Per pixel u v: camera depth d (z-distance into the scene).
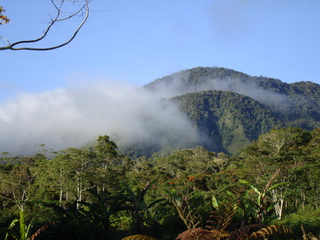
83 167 32.62
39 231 6.55
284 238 6.33
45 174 33.09
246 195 7.34
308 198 18.17
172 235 7.75
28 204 19.17
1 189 33.44
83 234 7.46
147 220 8.59
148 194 24.06
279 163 21.36
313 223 7.36
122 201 8.98
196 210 7.04
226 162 49.88
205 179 28.11
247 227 4.95
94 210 8.53
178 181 27.78
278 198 17.47
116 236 8.55
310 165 18.92
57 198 33.66
